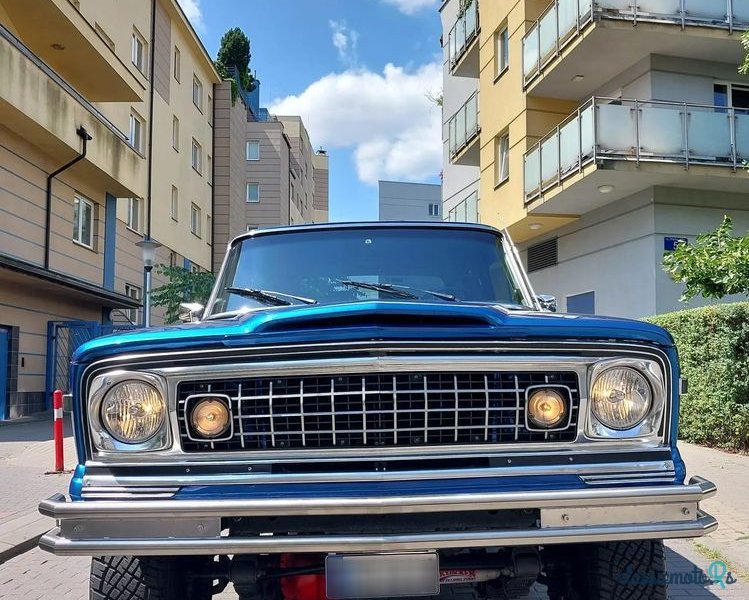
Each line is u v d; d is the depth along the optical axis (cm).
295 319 265
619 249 1520
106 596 293
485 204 1992
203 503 243
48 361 1664
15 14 1589
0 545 573
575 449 265
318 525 256
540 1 1730
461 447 261
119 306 2003
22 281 1491
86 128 1662
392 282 412
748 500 657
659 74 1478
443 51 2870
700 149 1341
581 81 1622
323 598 288
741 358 880
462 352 262
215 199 3384
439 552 293
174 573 300
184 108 2941
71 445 1127
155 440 261
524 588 323
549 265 1820
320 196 8450
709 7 1388
